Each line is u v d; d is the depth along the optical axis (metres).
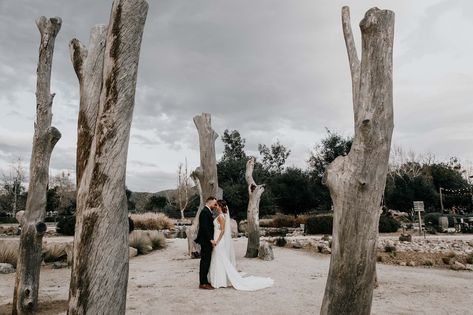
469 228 24.48
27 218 5.70
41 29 6.00
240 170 33.81
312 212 38.59
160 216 30.31
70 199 49.81
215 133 12.71
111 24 3.06
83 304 2.75
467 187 41.56
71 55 3.87
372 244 3.17
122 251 2.92
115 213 2.90
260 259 12.24
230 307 5.94
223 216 7.95
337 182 3.26
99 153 2.92
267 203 32.59
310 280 8.53
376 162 3.17
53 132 5.90
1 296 7.06
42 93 5.92
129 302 6.30
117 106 2.97
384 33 3.24
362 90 3.27
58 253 12.29
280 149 56.00
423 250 14.06
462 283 8.38
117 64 3.00
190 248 13.20
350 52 3.55
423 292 7.30
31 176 5.81
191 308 5.88
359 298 3.12
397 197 37.41
